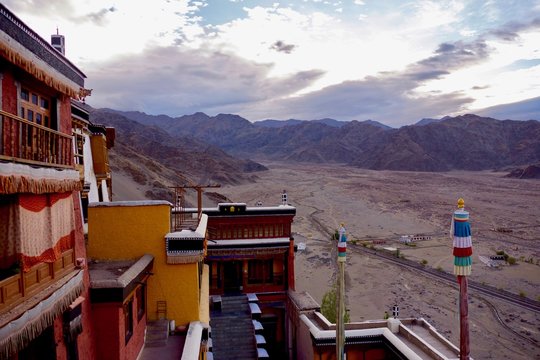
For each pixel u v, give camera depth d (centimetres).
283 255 2738
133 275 1230
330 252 6150
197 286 1504
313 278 4925
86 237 1549
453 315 3872
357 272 5184
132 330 1258
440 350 1955
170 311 1479
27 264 767
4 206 734
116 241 1471
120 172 8738
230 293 2667
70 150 992
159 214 1484
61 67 930
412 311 3959
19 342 691
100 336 1129
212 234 2662
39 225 819
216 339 2219
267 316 2733
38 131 815
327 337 1962
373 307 4062
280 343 2730
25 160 740
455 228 823
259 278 2738
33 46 788
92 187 1998
